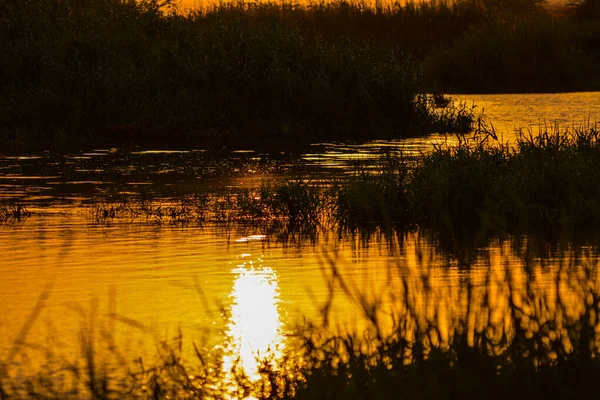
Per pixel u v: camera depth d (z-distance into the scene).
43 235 29.61
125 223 31.75
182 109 60.47
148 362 17.48
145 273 24.48
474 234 29.53
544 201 32.31
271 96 61.62
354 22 112.88
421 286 21.83
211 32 68.38
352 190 33.66
